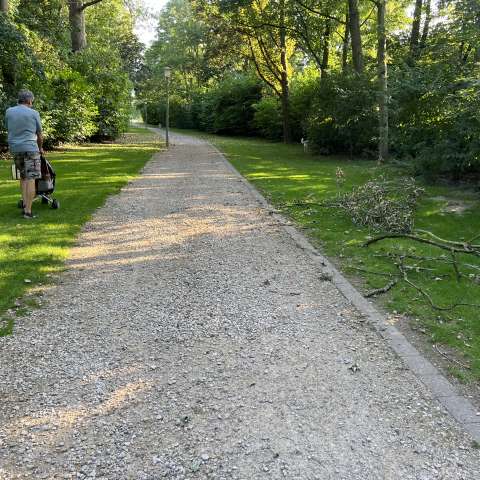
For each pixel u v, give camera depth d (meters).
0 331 3.79
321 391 3.06
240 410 2.86
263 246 6.27
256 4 23.30
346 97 17.06
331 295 4.63
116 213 7.91
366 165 15.29
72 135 19.70
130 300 4.45
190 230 6.99
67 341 3.67
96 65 23.19
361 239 6.60
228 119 37.78
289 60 30.86
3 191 9.37
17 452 2.52
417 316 4.18
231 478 2.35
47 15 22.44
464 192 9.93
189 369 3.30
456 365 3.39
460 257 5.79
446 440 2.63
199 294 4.61
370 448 2.56
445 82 11.12
